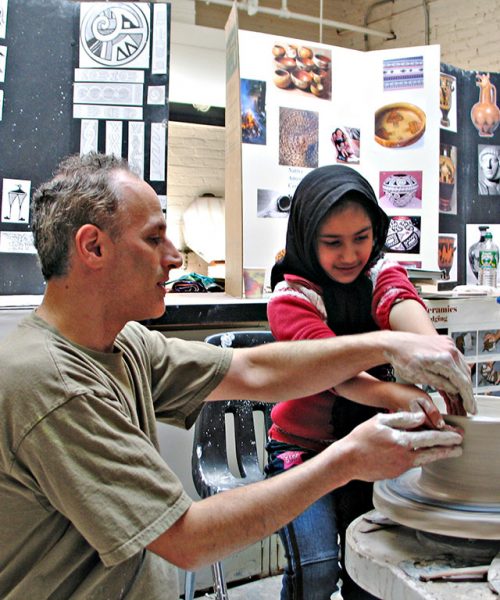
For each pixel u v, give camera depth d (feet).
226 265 8.23
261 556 7.57
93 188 3.03
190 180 16.29
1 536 2.93
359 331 4.88
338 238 4.52
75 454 2.74
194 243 14.99
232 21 7.52
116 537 2.70
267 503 2.92
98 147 7.12
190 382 3.95
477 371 7.43
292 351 4.00
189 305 6.73
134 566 3.10
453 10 15.40
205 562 2.85
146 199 3.15
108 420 2.86
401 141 7.93
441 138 8.89
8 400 2.80
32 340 2.99
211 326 7.39
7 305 6.10
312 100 7.63
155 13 7.13
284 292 4.76
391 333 3.88
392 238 8.05
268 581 7.53
